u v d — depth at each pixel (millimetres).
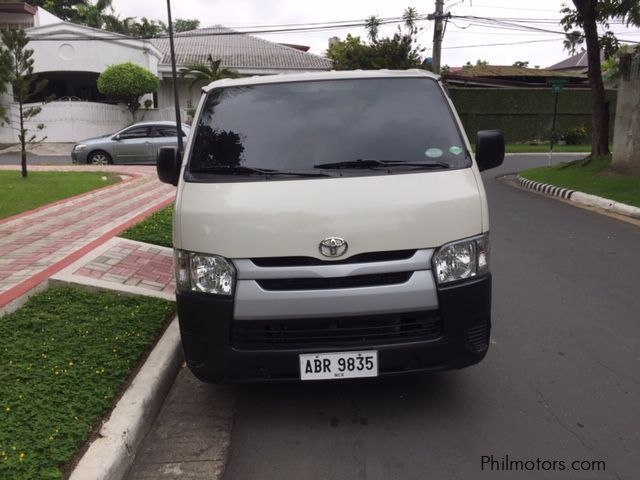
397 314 3553
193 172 4047
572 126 33281
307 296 3510
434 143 4156
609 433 3711
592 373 4543
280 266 3549
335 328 3568
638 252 8367
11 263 6727
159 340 4844
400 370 3648
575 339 5207
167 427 3910
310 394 4293
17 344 4621
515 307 6047
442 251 3594
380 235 3535
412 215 3576
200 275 3607
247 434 3803
